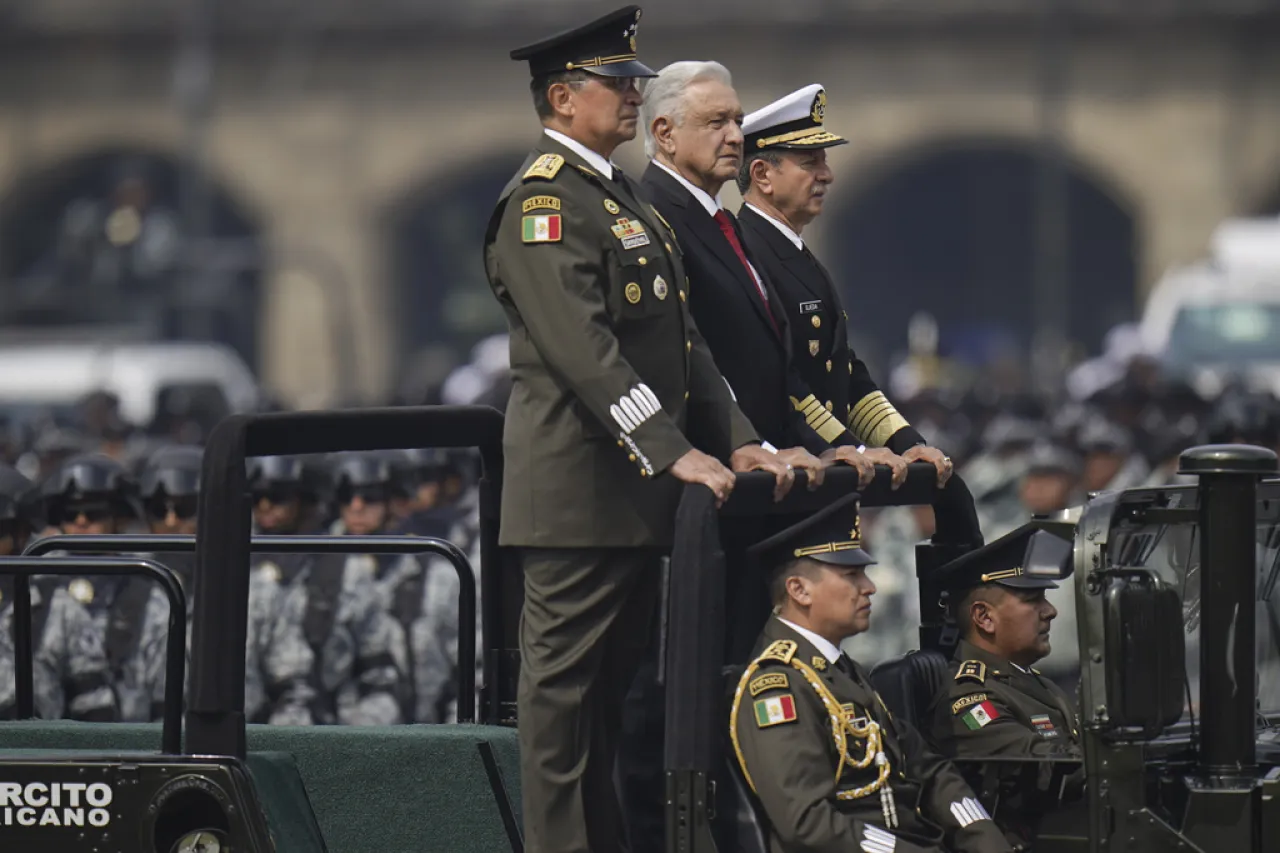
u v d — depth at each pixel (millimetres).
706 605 16500
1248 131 146125
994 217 160625
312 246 155000
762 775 17469
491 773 18844
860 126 149750
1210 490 16781
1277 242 85875
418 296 159750
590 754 17984
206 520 17016
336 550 21438
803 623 18203
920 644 20422
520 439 17984
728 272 20141
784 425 20453
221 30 153875
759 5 148125
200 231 149625
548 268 17391
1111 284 160125
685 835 16406
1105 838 16562
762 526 19750
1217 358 83312
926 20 147750
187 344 103812
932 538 20625
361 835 18844
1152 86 147000
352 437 18391
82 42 156125
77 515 32375
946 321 161500
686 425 18672
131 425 66875
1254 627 16812
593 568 17766
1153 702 16406
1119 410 59469
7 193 158375
